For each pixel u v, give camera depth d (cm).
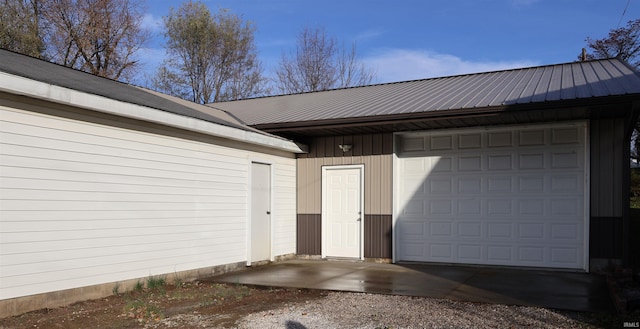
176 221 866
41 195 646
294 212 1223
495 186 1026
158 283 813
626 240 879
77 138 696
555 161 972
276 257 1139
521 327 546
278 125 1096
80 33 2150
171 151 859
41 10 2075
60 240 669
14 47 1986
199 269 911
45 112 654
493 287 791
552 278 871
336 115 1061
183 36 2812
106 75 2192
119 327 575
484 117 928
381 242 1117
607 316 582
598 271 910
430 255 1084
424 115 942
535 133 992
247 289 804
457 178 1066
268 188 1128
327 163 1195
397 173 1120
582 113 880
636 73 976
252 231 1062
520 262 993
